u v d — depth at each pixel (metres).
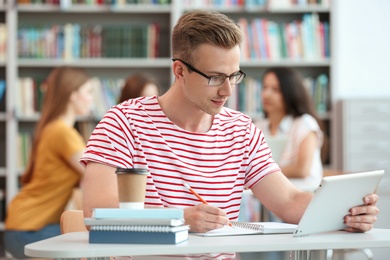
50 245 1.91
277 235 2.13
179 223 1.95
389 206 4.36
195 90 2.31
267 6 6.27
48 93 4.41
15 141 6.12
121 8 6.20
